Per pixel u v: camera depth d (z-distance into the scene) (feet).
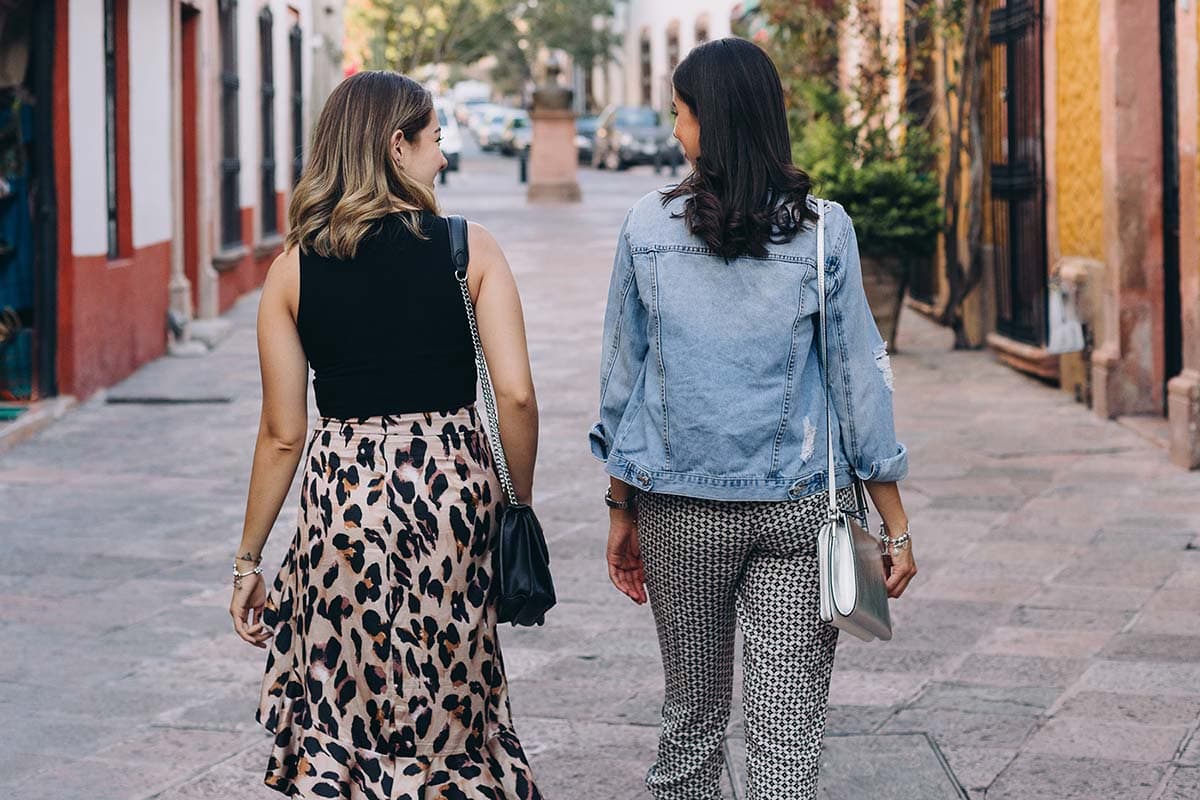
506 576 9.19
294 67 64.59
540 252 64.64
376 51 120.98
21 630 17.30
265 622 9.62
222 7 47.83
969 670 15.46
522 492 9.44
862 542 9.21
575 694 14.99
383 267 9.04
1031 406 30.55
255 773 13.24
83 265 31.89
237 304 49.90
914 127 41.83
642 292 9.16
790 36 46.37
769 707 9.49
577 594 18.39
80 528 22.00
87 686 15.48
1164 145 27.86
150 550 20.80
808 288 9.00
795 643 9.41
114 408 31.86
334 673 9.11
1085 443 26.78
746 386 9.00
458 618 9.15
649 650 16.31
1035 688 14.89
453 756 9.25
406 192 9.20
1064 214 31.78
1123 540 20.42
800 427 9.08
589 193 107.24
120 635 17.16
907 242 37.04
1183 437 24.50
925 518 21.84
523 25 180.45
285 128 61.46
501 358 9.14
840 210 9.19
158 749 13.80
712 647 9.83
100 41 31.89
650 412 9.20
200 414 31.24
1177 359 28.32
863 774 12.88
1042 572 19.01
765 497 9.03
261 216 55.93
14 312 31.01
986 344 38.86
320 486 9.11
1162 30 27.45
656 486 9.17
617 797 12.60
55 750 13.78
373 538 8.99
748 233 8.94
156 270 38.19
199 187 43.88
